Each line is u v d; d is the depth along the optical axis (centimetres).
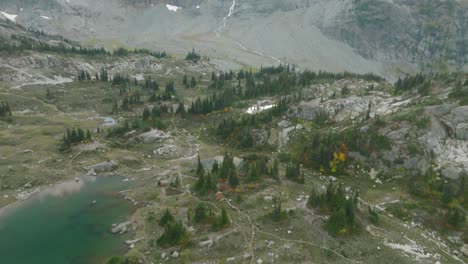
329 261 4922
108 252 5312
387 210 6444
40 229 5962
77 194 7344
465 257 5288
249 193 6762
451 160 7069
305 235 5428
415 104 8806
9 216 6372
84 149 9256
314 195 6116
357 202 6281
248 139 10069
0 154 8669
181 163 9138
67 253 5300
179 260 4947
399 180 7206
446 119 7756
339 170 7762
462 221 5878
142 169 8744
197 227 5647
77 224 6138
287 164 8512
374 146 7838
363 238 5412
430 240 5597
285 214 5844
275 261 4888
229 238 5312
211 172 7494
